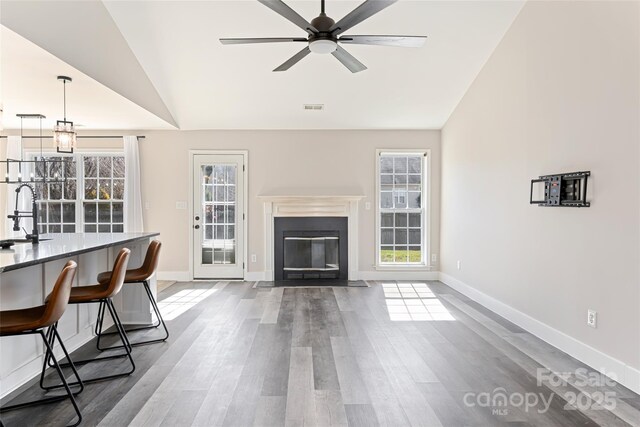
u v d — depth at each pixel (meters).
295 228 6.35
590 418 2.28
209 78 5.07
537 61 3.70
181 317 4.33
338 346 3.43
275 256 6.35
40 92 4.14
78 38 3.46
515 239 4.09
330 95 5.45
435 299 5.15
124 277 3.24
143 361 3.11
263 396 2.53
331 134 6.38
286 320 4.21
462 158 5.48
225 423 2.22
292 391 2.60
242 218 6.38
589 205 3.02
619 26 2.72
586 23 3.04
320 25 2.75
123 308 4.08
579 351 3.13
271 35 4.34
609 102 2.81
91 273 3.67
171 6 3.99
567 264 3.28
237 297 5.26
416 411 2.35
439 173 6.39
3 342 2.54
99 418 2.28
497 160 4.47
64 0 3.27
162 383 2.72
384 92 5.38
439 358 3.17
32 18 2.90
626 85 2.67
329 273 6.38
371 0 2.37
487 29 4.27
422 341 3.56
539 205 3.67
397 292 5.55
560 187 3.29
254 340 3.58
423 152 6.39
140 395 2.55
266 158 6.37
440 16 4.14
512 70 4.15
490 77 4.64
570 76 3.24
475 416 2.29
